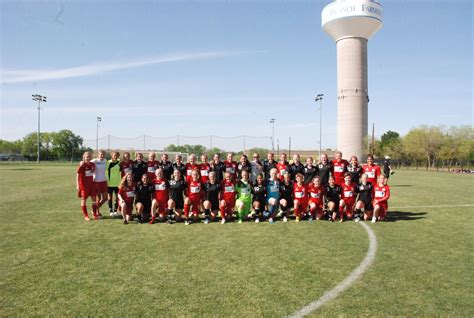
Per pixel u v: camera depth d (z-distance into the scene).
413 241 6.79
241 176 9.20
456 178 27.75
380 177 9.01
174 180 8.87
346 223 8.69
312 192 9.16
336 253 5.93
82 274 4.86
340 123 50.88
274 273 4.91
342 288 4.38
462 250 6.16
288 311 3.74
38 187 17.42
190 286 4.43
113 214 9.57
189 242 6.67
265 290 4.30
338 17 49.03
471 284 4.55
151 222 8.64
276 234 7.39
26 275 4.82
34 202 12.14
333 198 9.09
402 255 5.83
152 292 4.24
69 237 7.07
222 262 5.41
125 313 3.69
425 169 51.91
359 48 49.59
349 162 10.18
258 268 5.13
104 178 9.45
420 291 4.31
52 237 7.07
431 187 18.97
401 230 7.83
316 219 9.21
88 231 7.66
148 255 5.78
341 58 50.38
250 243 6.61
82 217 9.43
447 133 53.94
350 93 49.72
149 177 9.29
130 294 4.18
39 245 6.43
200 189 8.91
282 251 6.05
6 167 42.84
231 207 9.09
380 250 6.14
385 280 4.68
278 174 9.95
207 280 4.64
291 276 4.80
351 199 9.12
